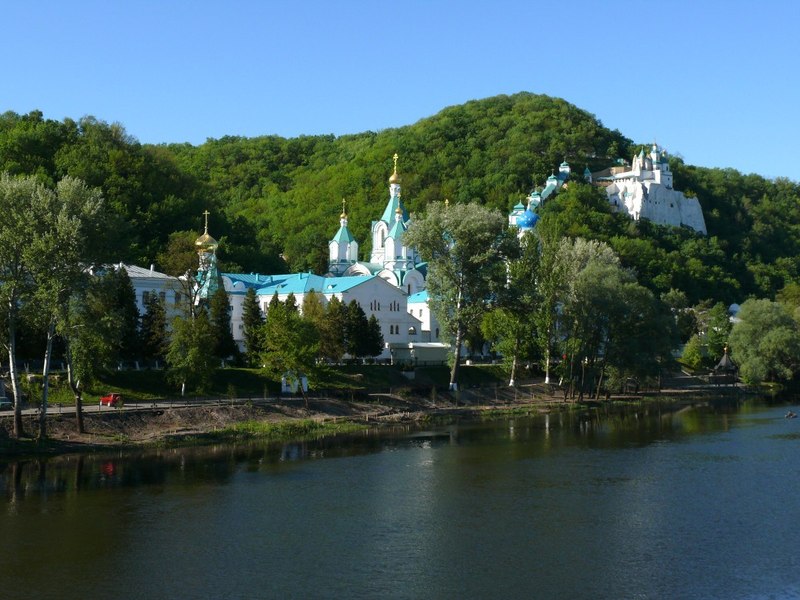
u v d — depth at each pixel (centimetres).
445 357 17650
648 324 15850
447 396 14500
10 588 5191
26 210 8825
